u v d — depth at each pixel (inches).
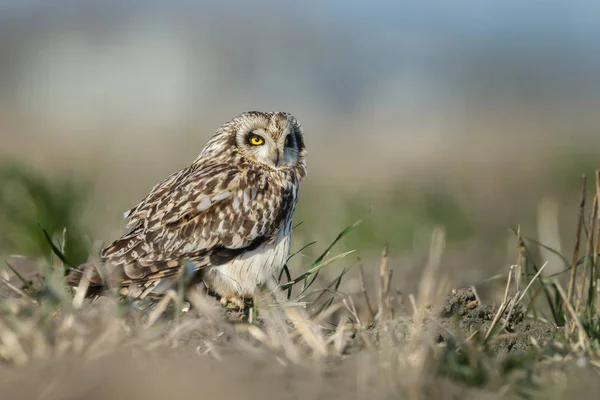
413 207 824.3
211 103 3681.1
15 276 438.6
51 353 304.7
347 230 408.2
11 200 557.9
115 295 351.3
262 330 344.2
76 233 528.1
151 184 996.6
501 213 922.1
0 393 278.1
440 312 373.7
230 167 445.7
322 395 281.9
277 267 432.8
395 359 296.8
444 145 1753.2
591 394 295.6
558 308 391.9
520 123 2370.8
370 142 1899.6
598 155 1246.3
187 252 413.1
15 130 2138.3
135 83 3875.5
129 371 291.3
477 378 299.7
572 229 778.2
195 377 289.3
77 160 1320.1
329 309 365.1
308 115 3486.7
